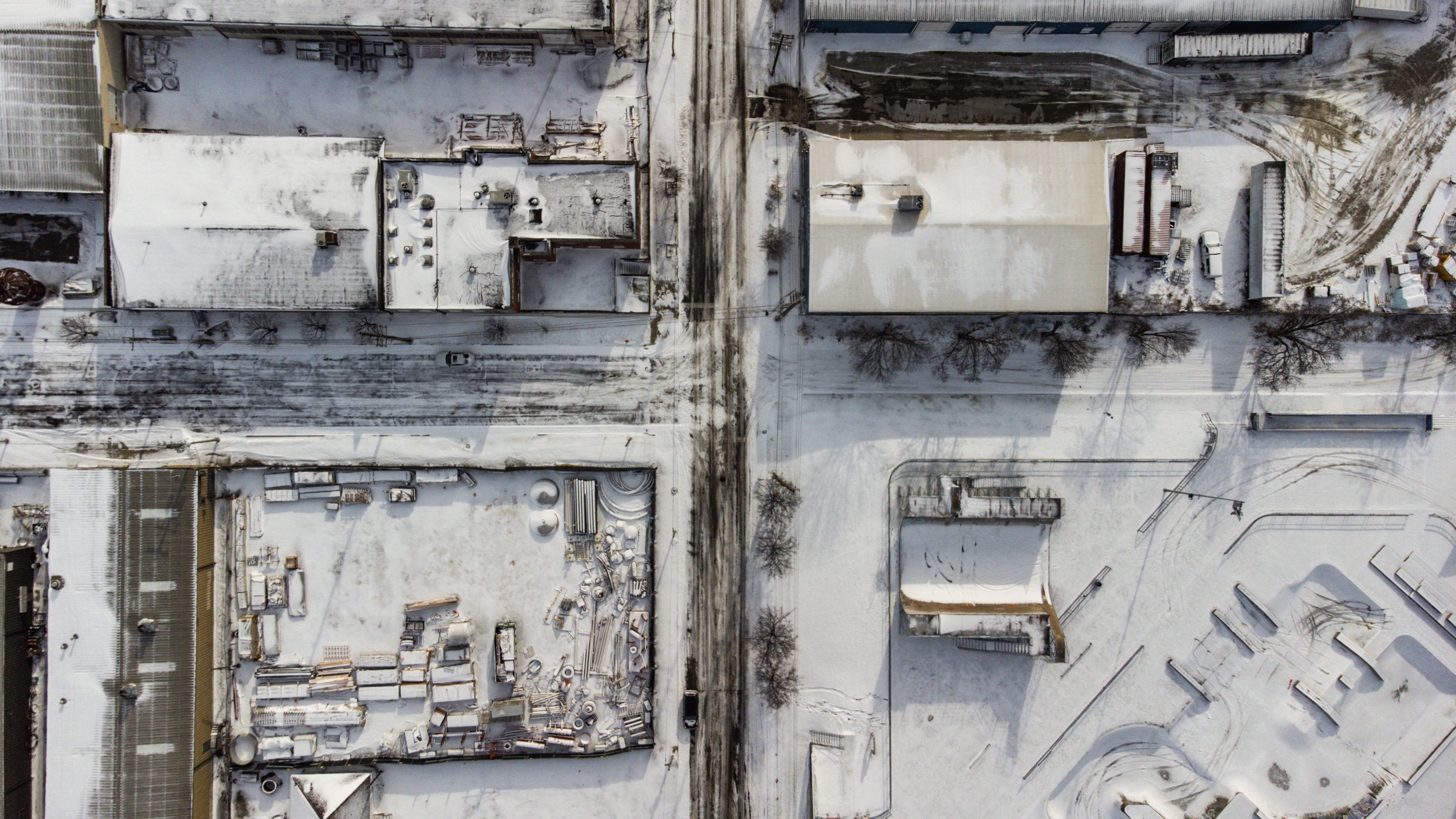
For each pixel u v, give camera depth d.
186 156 36.91
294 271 37.03
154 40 39.03
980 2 38.34
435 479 39.88
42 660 38.72
